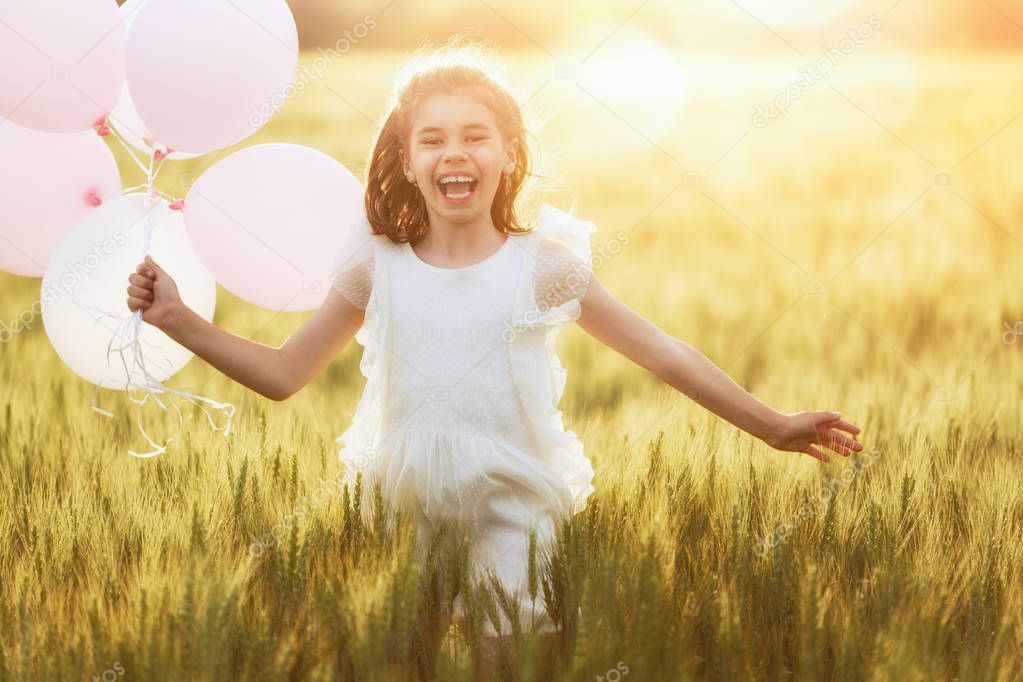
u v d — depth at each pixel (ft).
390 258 7.98
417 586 6.21
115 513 8.39
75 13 8.11
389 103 8.09
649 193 35.47
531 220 8.24
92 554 7.69
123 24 8.51
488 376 7.73
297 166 8.56
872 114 53.52
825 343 17.21
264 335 18.43
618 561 6.56
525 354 7.80
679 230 29.68
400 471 7.78
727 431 9.89
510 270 7.84
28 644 6.14
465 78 7.63
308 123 51.11
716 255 25.68
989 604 7.06
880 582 6.81
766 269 23.67
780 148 47.60
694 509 8.24
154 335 8.70
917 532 8.05
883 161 42.52
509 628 6.75
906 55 91.20
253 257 8.52
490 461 7.61
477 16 87.81
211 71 8.10
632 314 8.07
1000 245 25.85
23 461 9.87
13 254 9.18
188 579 5.98
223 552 7.45
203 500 8.19
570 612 6.72
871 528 7.70
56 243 9.12
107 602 6.82
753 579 7.07
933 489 8.92
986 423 11.41
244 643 6.24
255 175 8.48
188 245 8.91
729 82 74.13
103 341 8.66
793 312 19.36
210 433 10.34
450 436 7.69
